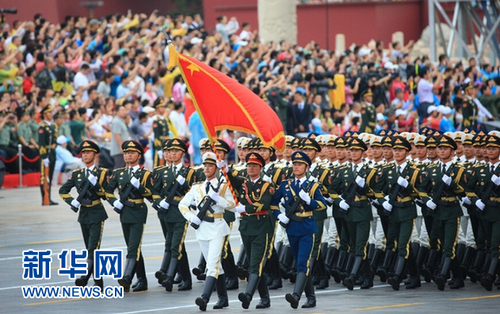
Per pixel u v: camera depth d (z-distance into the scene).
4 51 65.62
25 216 52.41
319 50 88.75
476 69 86.75
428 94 75.75
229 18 136.88
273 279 34.91
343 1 131.38
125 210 33.72
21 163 63.78
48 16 113.62
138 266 34.03
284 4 97.25
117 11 133.38
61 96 65.50
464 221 37.44
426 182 35.44
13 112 62.91
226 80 31.88
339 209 36.16
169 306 30.67
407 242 35.03
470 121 73.88
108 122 64.50
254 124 31.47
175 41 76.38
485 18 97.94
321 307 30.27
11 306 30.81
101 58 70.06
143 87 68.31
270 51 80.50
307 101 70.88
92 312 29.47
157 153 60.53
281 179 36.66
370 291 34.44
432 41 97.25
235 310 29.91
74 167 63.19
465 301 31.27
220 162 30.00
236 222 49.50
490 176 34.91
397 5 131.75
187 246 43.56
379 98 74.62
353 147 35.88
